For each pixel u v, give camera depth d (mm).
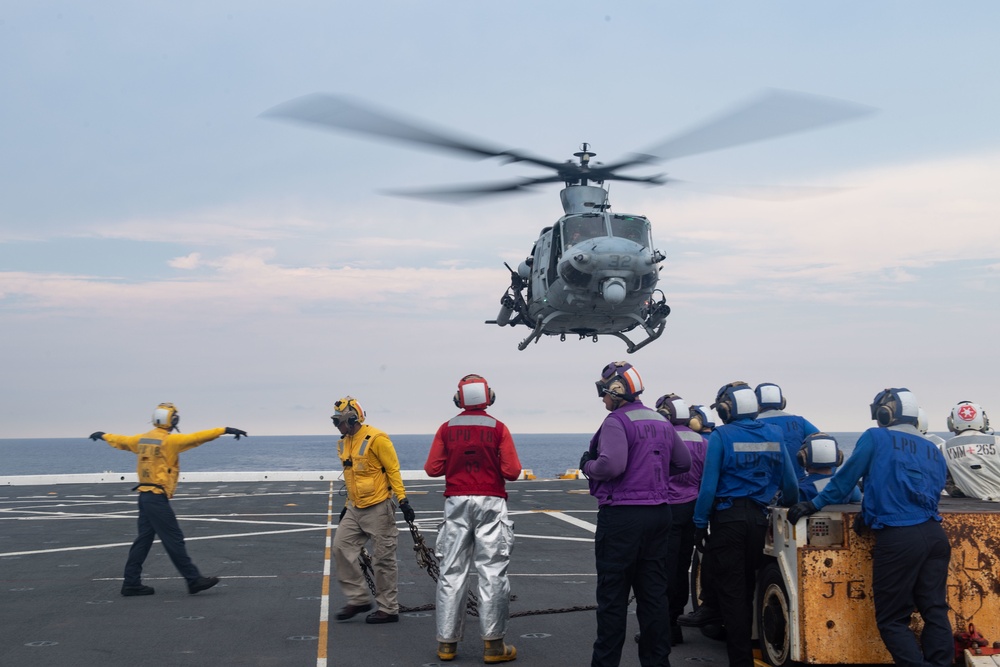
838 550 5809
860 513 5785
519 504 19156
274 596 9016
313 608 8453
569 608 8367
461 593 6645
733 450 6141
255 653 6781
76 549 12359
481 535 6637
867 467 5680
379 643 7105
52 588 9422
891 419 5832
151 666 6402
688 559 7336
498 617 6531
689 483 7219
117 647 6938
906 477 5582
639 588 5965
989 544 5875
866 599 5797
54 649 6871
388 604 7836
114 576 10164
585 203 18047
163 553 11945
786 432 7559
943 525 5867
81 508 18609
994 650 5652
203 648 6926
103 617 8008
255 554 11844
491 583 6562
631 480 5891
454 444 6738
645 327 18656
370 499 7852
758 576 6578
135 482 27516
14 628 7574
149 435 9070
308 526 15008
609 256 16891
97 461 196625
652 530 5883
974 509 6137
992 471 7160
